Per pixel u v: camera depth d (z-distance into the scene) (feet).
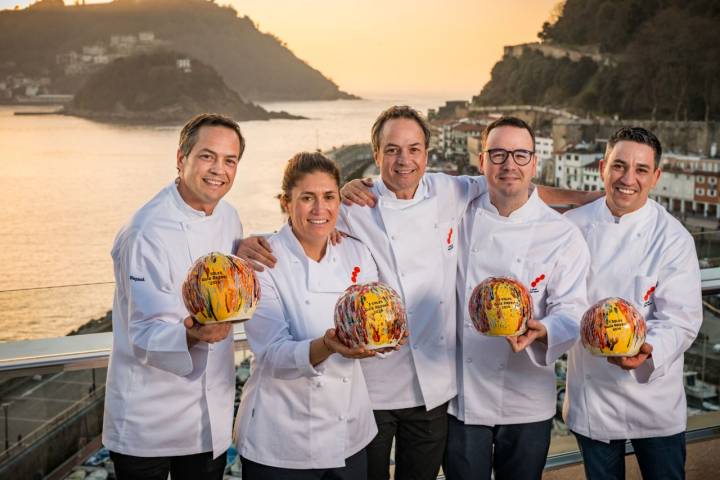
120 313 6.25
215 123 6.25
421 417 6.98
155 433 6.17
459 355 7.23
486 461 7.11
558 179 199.11
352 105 483.92
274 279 6.35
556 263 6.95
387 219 6.99
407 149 6.82
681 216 165.78
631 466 9.28
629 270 7.15
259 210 103.30
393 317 5.59
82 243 81.25
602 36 249.34
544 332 6.34
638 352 6.41
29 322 7.67
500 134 6.82
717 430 9.70
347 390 6.28
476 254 7.16
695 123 195.00
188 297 5.48
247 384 6.56
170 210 6.29
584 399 7.27
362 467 6.51
